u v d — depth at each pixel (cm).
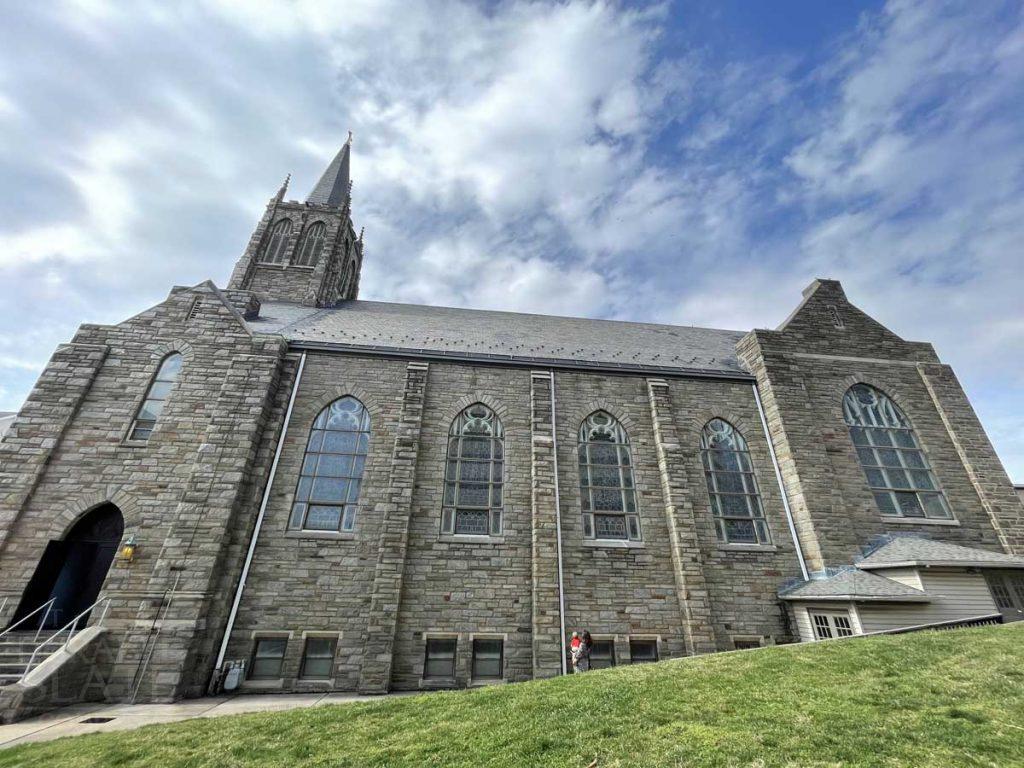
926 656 940
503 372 1917
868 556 1638
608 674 1029
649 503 1739
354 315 2434
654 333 2606
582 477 1764
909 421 2006
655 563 1634
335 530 1562
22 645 1255
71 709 1133
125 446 1548
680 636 1535
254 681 1347
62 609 1382
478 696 945
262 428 1636
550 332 2398
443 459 1719
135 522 1445
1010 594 1522
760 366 2034
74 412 1567
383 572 1470
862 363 2102
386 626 1403
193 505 1439
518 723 765
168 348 1720
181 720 1027
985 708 693
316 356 1833
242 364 1692
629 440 1853
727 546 1692
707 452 1883
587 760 621
